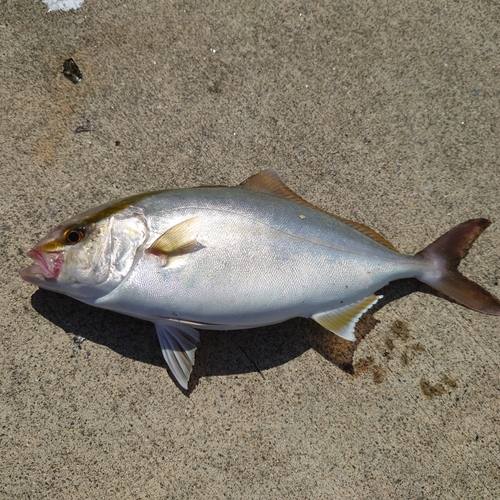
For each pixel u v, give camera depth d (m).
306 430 0.47
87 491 0.45
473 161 0.55
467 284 0.49
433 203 0.54
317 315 0.46
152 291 0.43
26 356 0.47
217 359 0.48
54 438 0.45
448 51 0.58
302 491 0.46
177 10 0.56
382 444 0.47
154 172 0.52
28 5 0.55
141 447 0.46
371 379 0.49
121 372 0.47
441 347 0.50
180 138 0.53
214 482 0.45
